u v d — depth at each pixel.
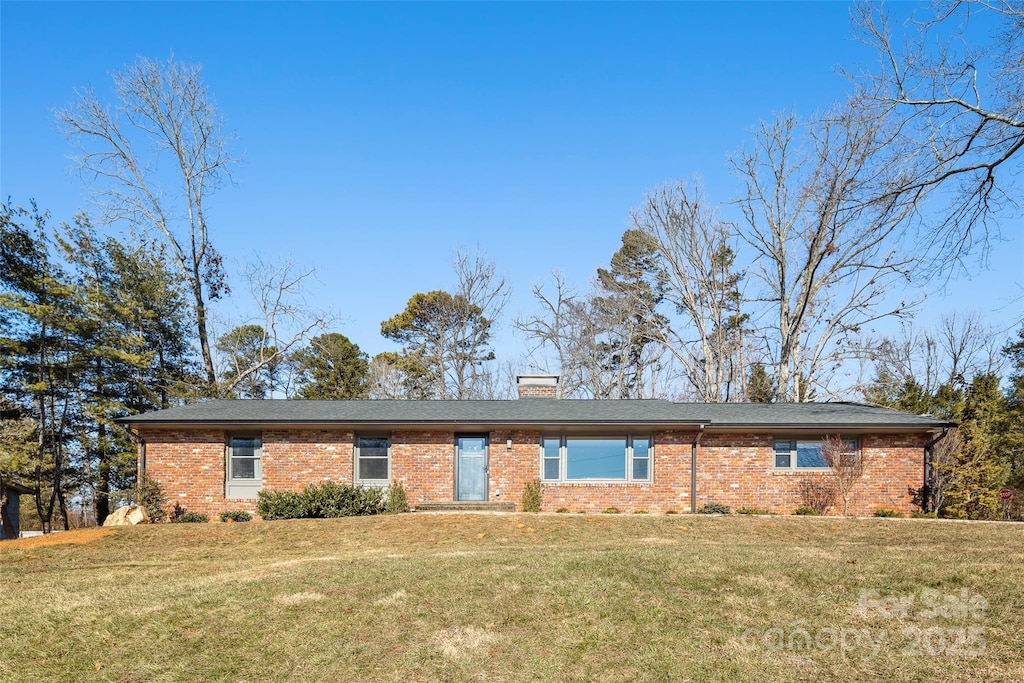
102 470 28.42
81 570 12.92
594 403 23.86
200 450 21.16
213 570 12.28
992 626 7.93
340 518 18.41
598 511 21.05
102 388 28.72
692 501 21.03
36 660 8.09
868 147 27.53
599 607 8.85
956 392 27.30
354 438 21.47
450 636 8.20
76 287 27.62
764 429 21.02
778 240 35.56
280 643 8.23
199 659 7.95
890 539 14.65
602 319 41.47
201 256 33.81
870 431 21.11
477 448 21.61
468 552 13.18
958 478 21.73
